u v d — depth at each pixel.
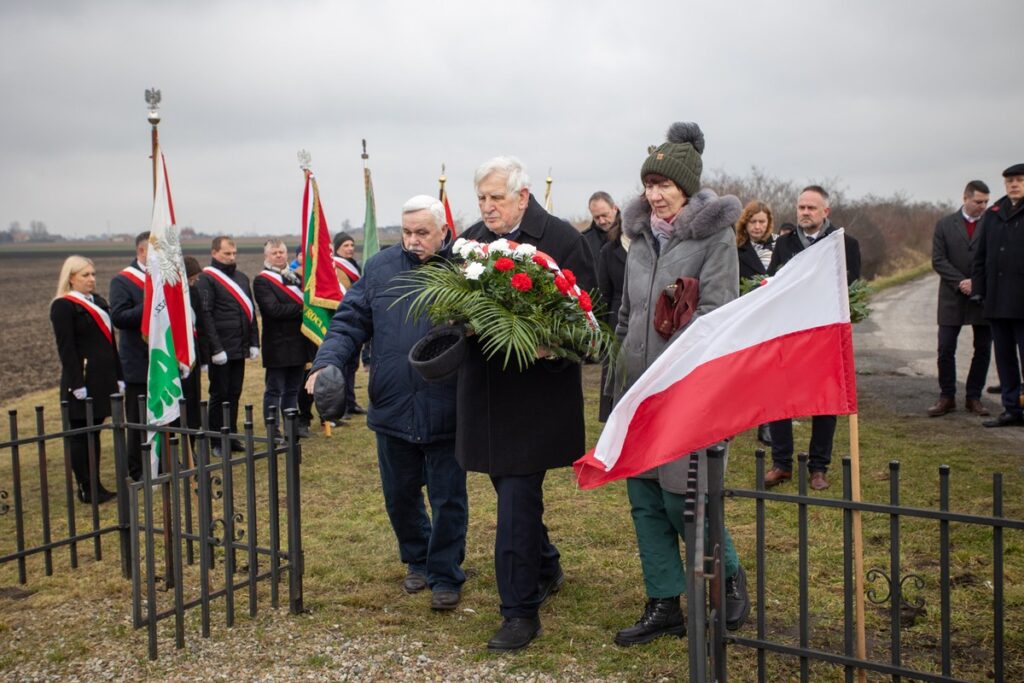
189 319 5.93
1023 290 7.63
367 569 4.89
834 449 7.31
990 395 9.78
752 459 7.17
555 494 6.25
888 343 15.10
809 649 3.01
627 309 4.09
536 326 3.53
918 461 6.79
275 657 3.79
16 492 4.71
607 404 4.13
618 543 5.18
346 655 3.79
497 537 3.89
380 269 4.41
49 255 66.69
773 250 7.14
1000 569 2.78
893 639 2.93
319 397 4.12
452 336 3.81
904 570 4.52
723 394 3.15
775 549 4.92
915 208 36.97
